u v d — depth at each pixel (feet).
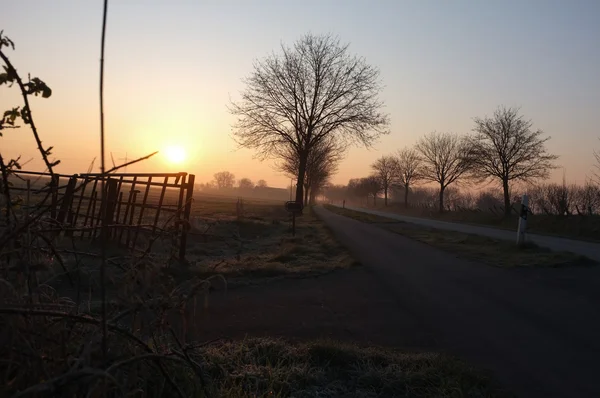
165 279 10.98
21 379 7.55
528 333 20.65
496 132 146.51
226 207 161.38
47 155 8.84
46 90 8.17
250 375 13.92
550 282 32.22
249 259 39.86
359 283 31.58
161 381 10.35
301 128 134.72
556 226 101.40
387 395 13.93
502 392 13.97
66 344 8.37
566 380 15.34
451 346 18.63
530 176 146.82
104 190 7.41
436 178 205.57
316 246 53.01
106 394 8.30
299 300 26.22
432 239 61.67
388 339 19.48
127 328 10.17
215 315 22.20
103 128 5.67
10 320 7.52
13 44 7.82
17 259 8.86
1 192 9.11
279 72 129.70
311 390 14.01
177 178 35.32
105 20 5.62
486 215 150.20
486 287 30.60
